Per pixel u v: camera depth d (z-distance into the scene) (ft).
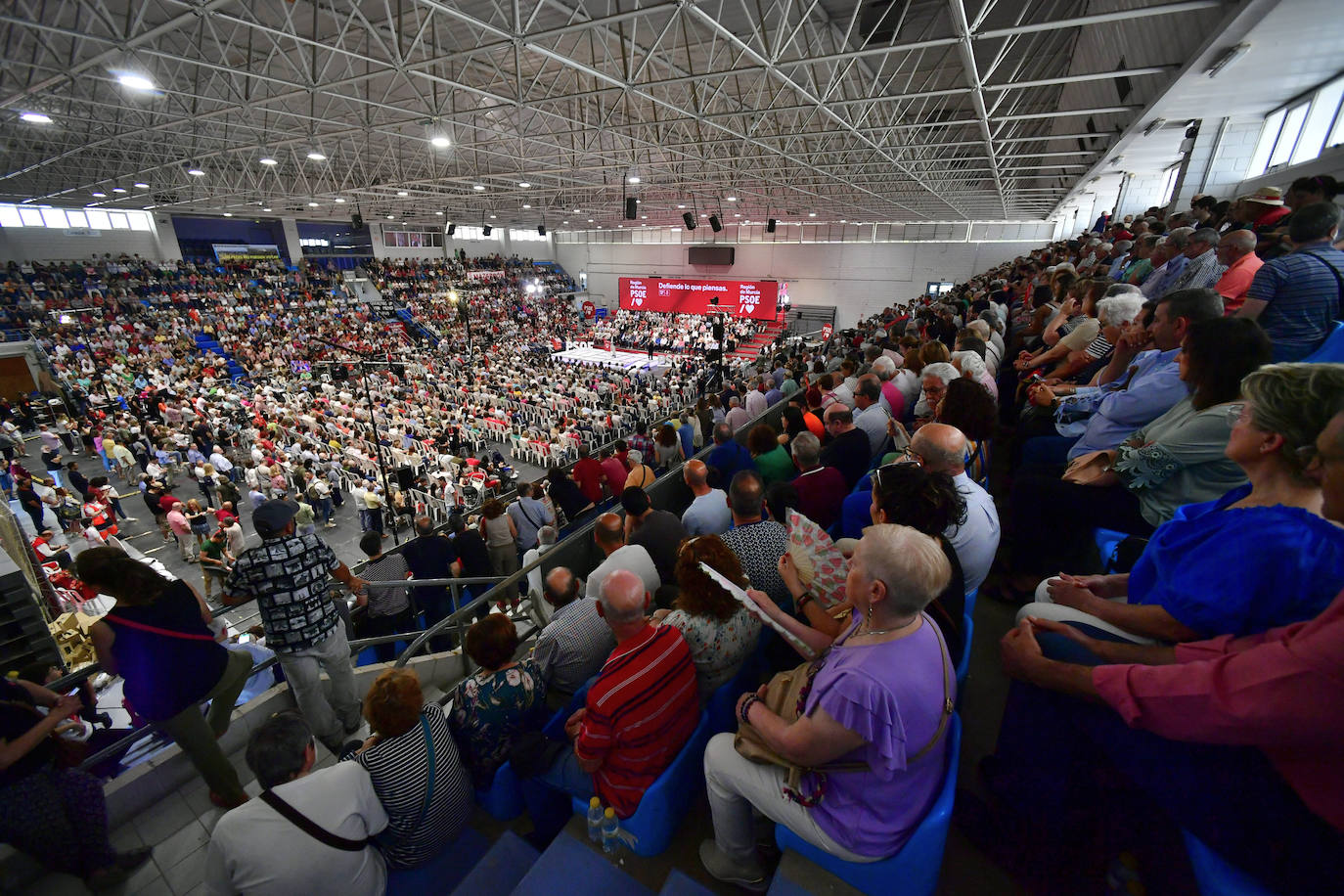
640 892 5.62
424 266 121.49
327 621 9.18
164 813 8.38
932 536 5.21
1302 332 7.01
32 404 57.93
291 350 80.33
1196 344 5.69
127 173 61.00
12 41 29.45
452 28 32.99
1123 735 4.09
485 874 6.18
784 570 6.35
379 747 6.30
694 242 129.39
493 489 36.86
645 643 5.83
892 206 86.58
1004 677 6.77
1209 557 3.92
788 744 4.31
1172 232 12.99
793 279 119.03
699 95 40.16
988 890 4.84
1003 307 24.45
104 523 34.50
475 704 6.93
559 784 6.64
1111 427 7.48
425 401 60.85
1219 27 17.30
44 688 6.85
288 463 40.50
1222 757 3.56
